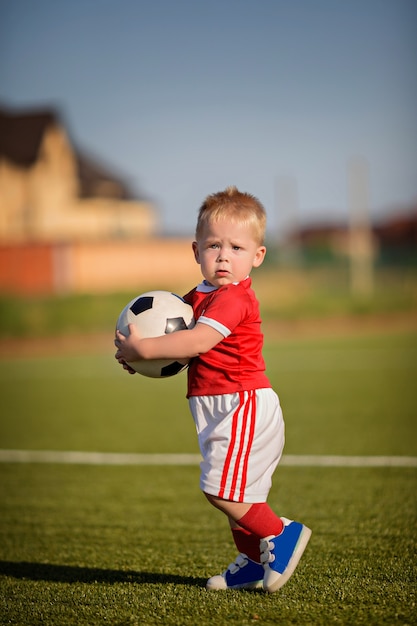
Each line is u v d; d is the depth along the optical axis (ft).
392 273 204.33
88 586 26.23
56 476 47.44
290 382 88.28
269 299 176.65
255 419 23.07
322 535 32.24
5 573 28.45
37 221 293.02
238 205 24.06
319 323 165.99
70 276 221.46
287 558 23.47
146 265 231.91
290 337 145.48
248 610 22.63
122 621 22.22
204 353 23.53
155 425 65.36
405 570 26.68
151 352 23.21
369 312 169.68
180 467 48.96
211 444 23.25
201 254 24.36
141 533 34.14
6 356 131.85
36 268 219.20
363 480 43.16
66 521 36.83
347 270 196.75
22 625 22.41
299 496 39.86
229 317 23.07
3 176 285.64
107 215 319.47
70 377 102.68
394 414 65.57
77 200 314.14
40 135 295.69
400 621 21.45
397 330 149.89
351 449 52.01
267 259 199.31
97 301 164.25
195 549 31.14
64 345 145.79
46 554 31.22
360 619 21.67
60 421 68.69
